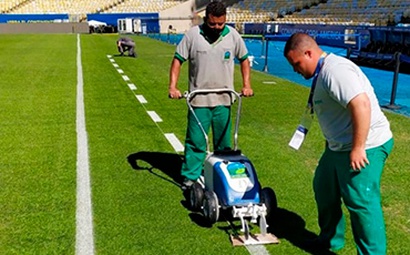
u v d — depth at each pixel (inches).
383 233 102.8
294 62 104.3
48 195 157.3
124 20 1423.5
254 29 1122.0
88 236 130.0
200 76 153.0
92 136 230.5
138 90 367.6
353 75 96.0
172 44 943.7
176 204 151.3
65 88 372.5
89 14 1537.9
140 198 155.8
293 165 191.2
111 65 538.6
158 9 1621.6
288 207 150.7
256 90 374.0
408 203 153.9
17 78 427.2
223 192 130.1
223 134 161.3
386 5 1016.9
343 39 815.1
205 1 1576.0
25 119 265.6
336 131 103.5
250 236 128.6
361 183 100.4
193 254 121.3
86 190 161.6
